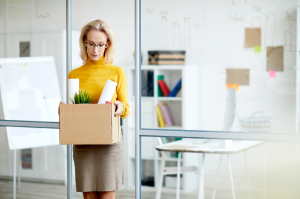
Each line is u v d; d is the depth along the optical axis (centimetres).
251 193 329
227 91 317
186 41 299
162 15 303
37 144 446
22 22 474
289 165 314
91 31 229
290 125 290
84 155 228
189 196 399
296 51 279
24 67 461
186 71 438
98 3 522
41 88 457
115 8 517
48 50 474
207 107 416
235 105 313
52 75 455
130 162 470
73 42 472
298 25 274
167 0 302
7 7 473
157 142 456
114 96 234
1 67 466
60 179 477
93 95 230
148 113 475
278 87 293
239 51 296
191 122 432
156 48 470
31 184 476
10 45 477
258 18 283
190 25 297
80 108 209
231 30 289
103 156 227
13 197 424
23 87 460
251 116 307
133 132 476
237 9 286
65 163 473
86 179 228
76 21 532
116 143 230
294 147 311
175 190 430
